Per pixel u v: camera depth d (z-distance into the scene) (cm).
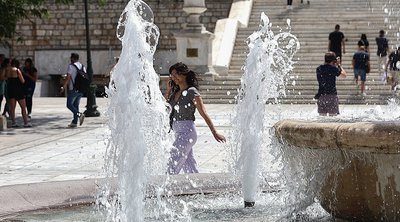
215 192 950
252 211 860
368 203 705
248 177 907
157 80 732
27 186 882
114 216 767
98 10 4534
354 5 3972
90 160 1497
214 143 1750
